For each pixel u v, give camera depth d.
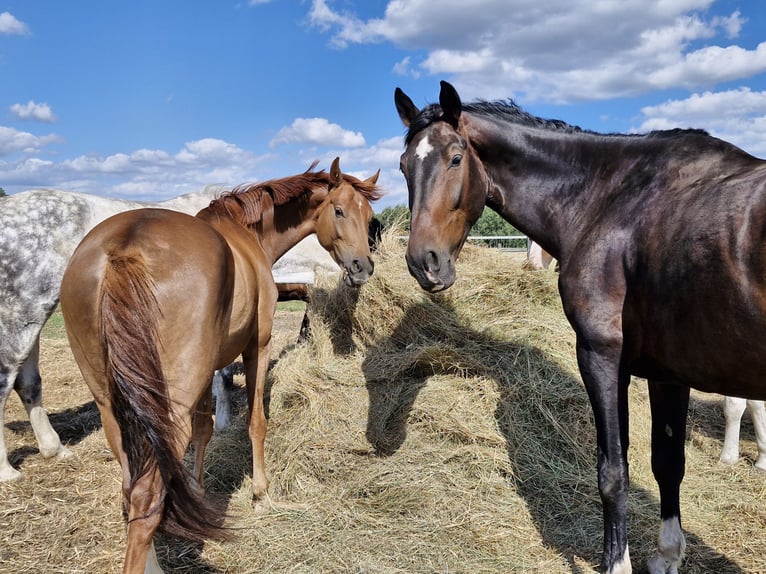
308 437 3.66
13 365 3.85
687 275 1.92
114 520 3.20
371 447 3.54
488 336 4.02
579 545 2.80
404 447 3.48
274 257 4.14
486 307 4.27
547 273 4.50
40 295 3.93
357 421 3.72
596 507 3.08
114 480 3.78
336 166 4.05
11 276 3.83
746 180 1.86
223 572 2.70
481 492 3.16
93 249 2.17
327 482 3.41
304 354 4.48
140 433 1.89
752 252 1.73
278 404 4.09
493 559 2.68
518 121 2.67
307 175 4.13
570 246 2.57
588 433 3.47
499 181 2.72
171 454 1.87
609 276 2.24
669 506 2.53
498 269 4.58
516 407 3.58
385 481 3.23
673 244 1.99
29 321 3.91
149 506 1.92
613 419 2.27
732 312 1.79
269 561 2.73
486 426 3.48
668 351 2.07
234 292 2.71
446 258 2.41
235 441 4.13
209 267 2.26
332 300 4.62
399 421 3.66
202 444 3.35
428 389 3.77
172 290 2.11
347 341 4.52
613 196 2.39
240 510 3.27
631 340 2.22
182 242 2.24
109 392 1.93
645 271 2.10
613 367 2.26
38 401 4.15
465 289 4.33
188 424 2.17
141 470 1.90
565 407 3.59
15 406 5.64
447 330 4.08
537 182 2.64
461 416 3.54
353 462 3.48
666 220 2.07
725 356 1.87
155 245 2.16
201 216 3.49
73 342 2.19
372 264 4.17
